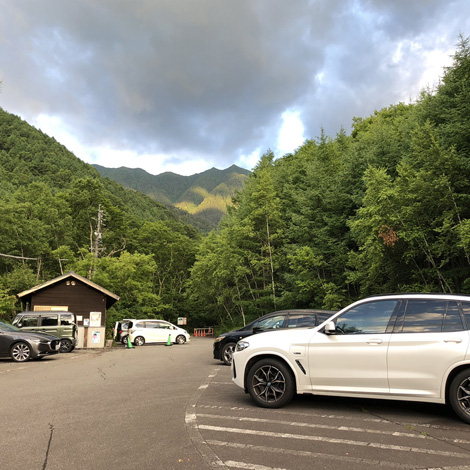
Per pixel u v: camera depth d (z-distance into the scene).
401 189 19.64
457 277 19.55
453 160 18.19
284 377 6.57
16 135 167.38
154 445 4.78
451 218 18.09
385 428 5.44
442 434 5.16
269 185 38.38
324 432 5.26
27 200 63.81
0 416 6.32
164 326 28.62
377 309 6.37
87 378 10.56
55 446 4.78
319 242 31.12
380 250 20.31
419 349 5.80
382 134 29.25
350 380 6.10
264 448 4.63
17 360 15.10
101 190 66.19
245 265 39.72
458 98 20.17
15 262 50.31
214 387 8.90
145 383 9.59
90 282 27.19
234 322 44.56
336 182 32.06
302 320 11.87
